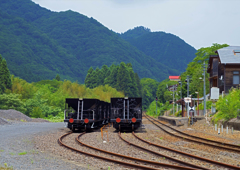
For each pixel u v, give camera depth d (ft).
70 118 82.43
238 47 143.84
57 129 86.89
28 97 295.89
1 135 61.77
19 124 101.91
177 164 33.86
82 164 33.81
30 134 65.82
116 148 46.93
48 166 31.81
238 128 76.54
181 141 57.41
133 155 39.78
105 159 35.76
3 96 207.51
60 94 269.64
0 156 36.42
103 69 625.41
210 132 79.05
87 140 59.16
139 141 56.70
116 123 83.51
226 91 122.11
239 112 85.30
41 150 43.68
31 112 209.97
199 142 53.47
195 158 37.09
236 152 43.11
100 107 99.81
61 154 40.24
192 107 110.63
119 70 557.74
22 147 45.62
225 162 36.11
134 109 86.33
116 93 439.22
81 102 88.22
